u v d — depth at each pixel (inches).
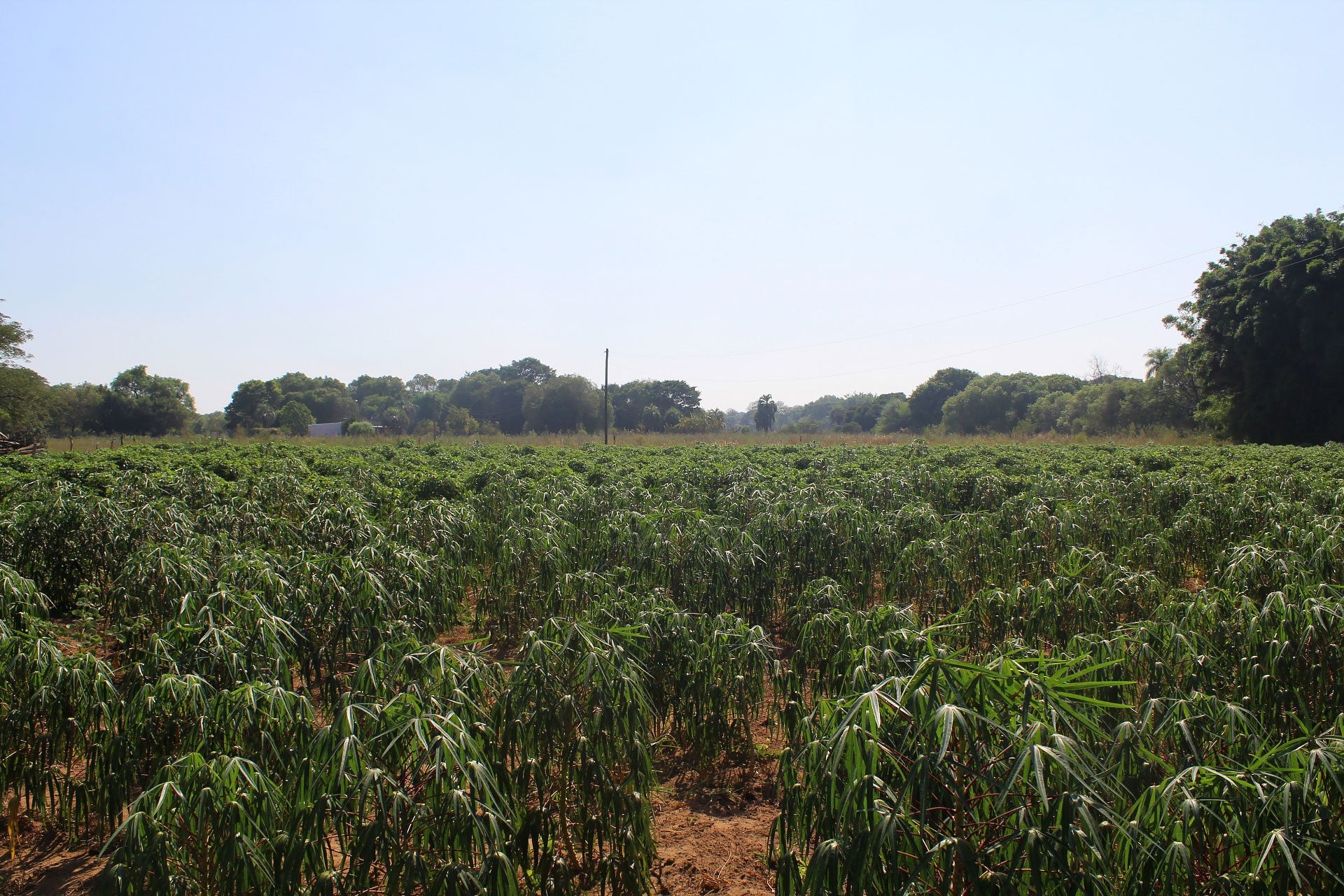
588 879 196.4
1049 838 122.6
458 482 694.5
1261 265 1624.0
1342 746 148.7
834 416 5349.4
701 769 264.2
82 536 391.5
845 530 432.5
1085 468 894.4
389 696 204.1
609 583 324.8
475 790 159.9
